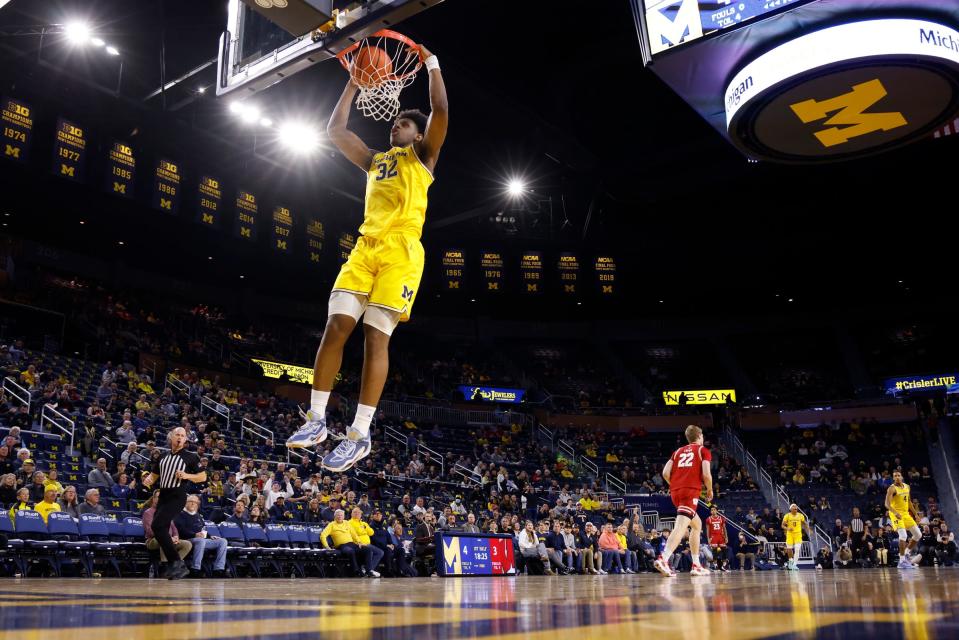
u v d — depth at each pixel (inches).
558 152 1099.9
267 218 1147.3
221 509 446.3
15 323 895.7
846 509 987.9
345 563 492.7
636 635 50.7
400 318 143.4
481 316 1493.6
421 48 159.5
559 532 613.6
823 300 1471.5
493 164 1181.1
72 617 65.4
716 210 1362.0
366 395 139.2
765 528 844.0
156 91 895.1
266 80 313.7
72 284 1062.4
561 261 1416.1
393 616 68.5
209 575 409.7
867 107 497.0
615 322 1533.0
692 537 303.0
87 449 528.4
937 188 1200.2
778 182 1237.7
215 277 1256.2
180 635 51.4
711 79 526.0
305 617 67.1
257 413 848.9
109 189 933.8
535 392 1366.9
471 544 506.6
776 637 47.9
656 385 1414.9
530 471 1020.5
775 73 471.2
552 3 835.4
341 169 1135.0
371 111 183.0
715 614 68.1
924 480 1034.1
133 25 810.8
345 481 657.6
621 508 878.4
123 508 457.1
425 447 964.0
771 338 1491.1
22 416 538.3
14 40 832.3
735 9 422.6
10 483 390.3
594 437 1230.9
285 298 1360.7
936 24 453.1
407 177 146.3
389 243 141.8
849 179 1206.3
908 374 1328.7
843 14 448.1
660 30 443.2
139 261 1173.1
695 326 1523.1
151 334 1049.5
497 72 960.9
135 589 147.9
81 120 918.4
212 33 826.2
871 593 101.5
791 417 1272.1
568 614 70.2
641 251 1407.5
